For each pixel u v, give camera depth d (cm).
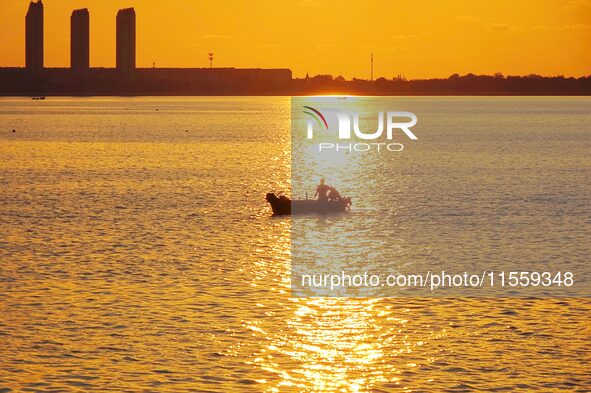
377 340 5828
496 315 6375
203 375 5216
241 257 8456
